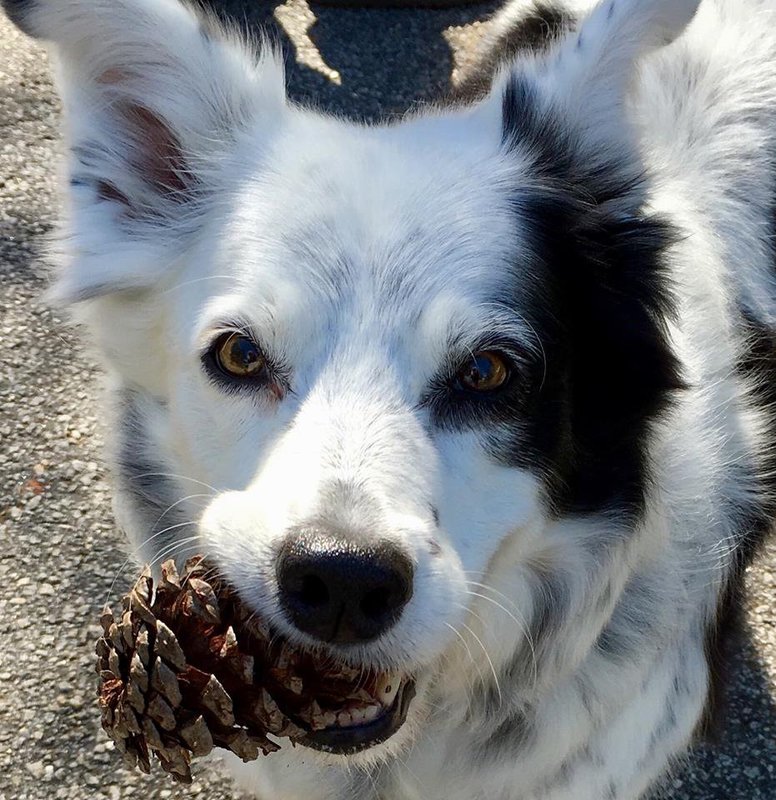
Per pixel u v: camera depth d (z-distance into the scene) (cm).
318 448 27
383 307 30
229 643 27
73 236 34
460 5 79
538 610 34
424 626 27
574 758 36
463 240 31
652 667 36
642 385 33
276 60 36
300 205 31
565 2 51
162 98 34
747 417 39
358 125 35
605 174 34
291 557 25
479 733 35
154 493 34
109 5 31
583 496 33
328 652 27
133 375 34
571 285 33
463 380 30
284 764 36
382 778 36
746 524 40
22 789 41
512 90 35
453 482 29
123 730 28
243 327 30
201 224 34
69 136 33
